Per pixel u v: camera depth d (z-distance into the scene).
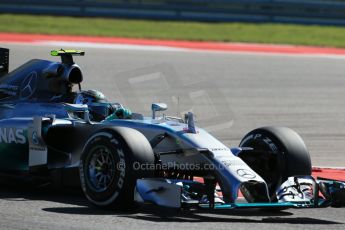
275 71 73.31
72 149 29.36
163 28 96.50
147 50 79.56
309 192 27.05
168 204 24.38
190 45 86.12
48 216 24.88
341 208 29.36
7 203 27.30
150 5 101.12
